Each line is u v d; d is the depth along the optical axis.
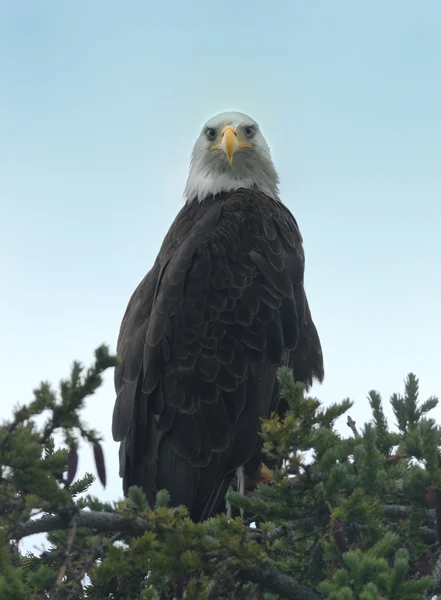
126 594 10.05
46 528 8.04
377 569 7.73
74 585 7.80
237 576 8.44
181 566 7.92
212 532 8.30
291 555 8.88
